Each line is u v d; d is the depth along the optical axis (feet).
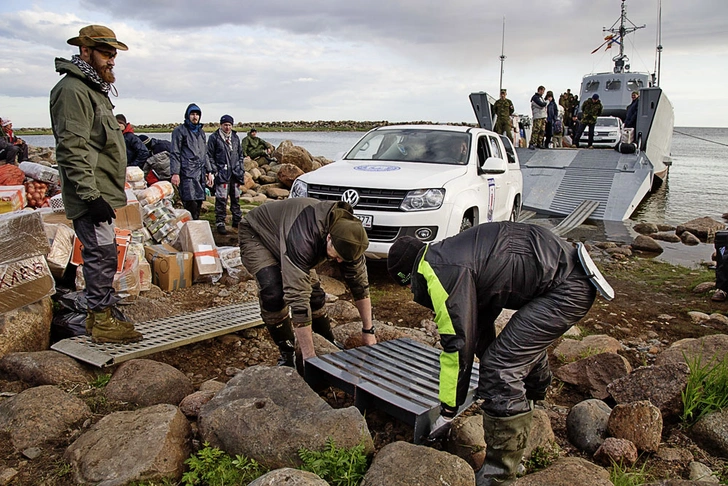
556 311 9.29
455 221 21.65
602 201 43.34
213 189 30.07
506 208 29.68
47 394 11.18
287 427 9.68
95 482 8.95
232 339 15.67
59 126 12.44
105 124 13.10
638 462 11.00
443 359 9.32
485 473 9.54
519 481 9.05
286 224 11.64
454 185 22.26
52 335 15.12
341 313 18.29
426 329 17.58
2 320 13.33
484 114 54.29
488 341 10.91
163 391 12.12
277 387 11.01
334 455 9.30
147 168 33.53
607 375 13.69
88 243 13.25
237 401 10.34
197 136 27.78
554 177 48.44
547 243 9.46
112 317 13.93
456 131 26.61
